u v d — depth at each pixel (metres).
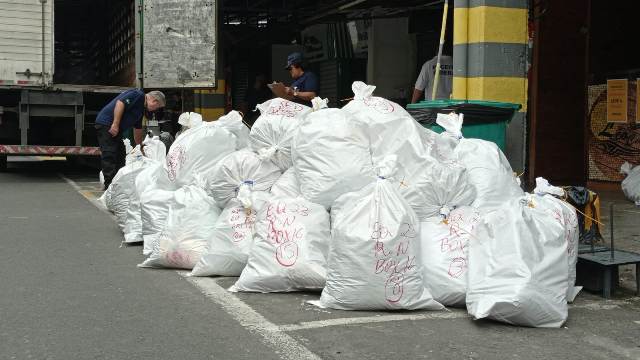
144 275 5.26
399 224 4.24
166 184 6.24
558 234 4.28
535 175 10.36
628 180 8.78
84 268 5.46
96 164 14.96
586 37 10.48
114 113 9.40
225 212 5.27
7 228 7.09
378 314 4.29
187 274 5.27
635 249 6.01
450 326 4.10
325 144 4.83
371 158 4.84
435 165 4.72
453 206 4.76
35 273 5.27
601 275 4.86
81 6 14.88
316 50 15.45
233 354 3.64
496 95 7.35
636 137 9.64
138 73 11.74
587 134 10.30
